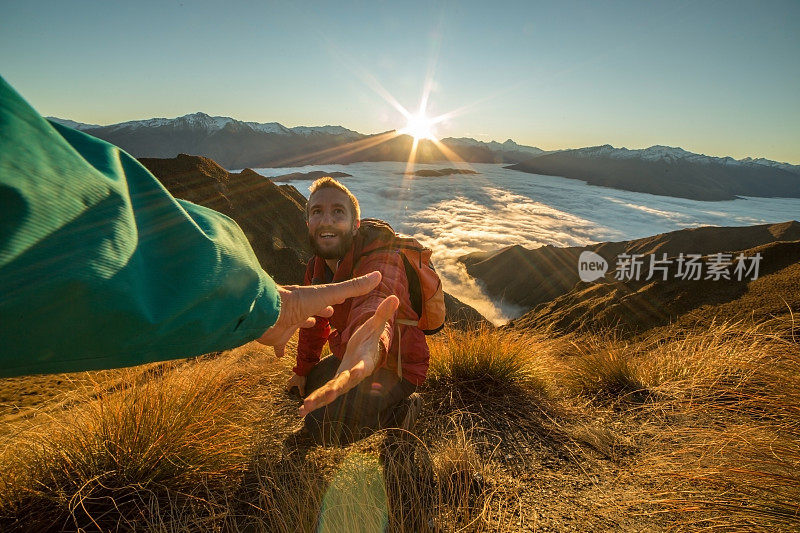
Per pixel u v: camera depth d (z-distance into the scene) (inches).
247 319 21.1
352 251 80.4
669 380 142.1
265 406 118.6
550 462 96.1
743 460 79.7
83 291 12.6
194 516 76.1
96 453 84.4
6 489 78.4
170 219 19.0
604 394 139.9
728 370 131.3
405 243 82.9
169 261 17.8
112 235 14.8
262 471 89.3
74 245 13.0
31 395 145.7
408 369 87.0
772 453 78.6
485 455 97.9
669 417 117.5
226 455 90.8
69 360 13.0
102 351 13.9
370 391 83.4
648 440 105.5
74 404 100.0
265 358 152.9
